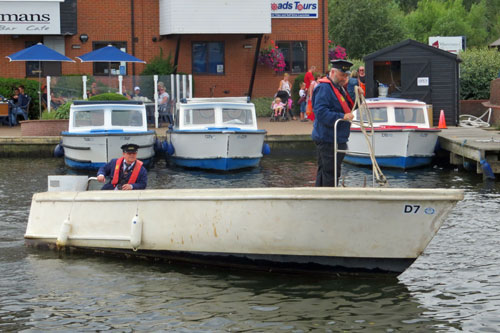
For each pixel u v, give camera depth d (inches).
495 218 520.7
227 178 747.4
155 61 1202.6
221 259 395.5
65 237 430.3
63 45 1198.9
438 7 2751.0
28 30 1150.3
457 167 811.4
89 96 1043.3
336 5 2181.3
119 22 1220.5
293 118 1164.5
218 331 318.7
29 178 727.1
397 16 2322.8
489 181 705.6
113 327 324.2
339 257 376.2
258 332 317.4
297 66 1294.3
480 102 1180.5
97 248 428.1
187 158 818.8
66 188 447.5
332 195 361.4
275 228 373.7
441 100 1039.0
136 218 405.1
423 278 386.9
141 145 808.9
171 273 399.5
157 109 1067.3
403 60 1039.6
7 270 404.8
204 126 840.9
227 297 360.8
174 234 398.9
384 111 839.1
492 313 337.4
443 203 363.3
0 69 1179.9
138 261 421.7
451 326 323.0
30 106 1123.3
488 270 399.9
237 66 1262.3
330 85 391.5
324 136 396.2
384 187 376.2
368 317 334.0
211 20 1190.3
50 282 384.2
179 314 338.6
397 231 367.2
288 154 932.0
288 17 1279.5
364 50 2144.4
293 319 331.3
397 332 316.5
